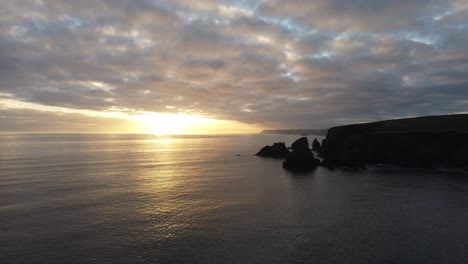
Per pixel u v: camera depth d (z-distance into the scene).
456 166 77.88
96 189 55.12
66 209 41.69
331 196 49.81
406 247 29.53
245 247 29.56
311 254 28.09
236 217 38.56
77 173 75.44
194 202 45.88
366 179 65.25
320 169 81.81
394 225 35.56
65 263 26.48
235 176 71.38
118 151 157.75
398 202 45.56
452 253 28.27
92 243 30.42
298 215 39.41
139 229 34.22
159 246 29.80
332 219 37.78
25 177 68.25
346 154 89.94
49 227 34.69
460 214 39.50
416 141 88.12
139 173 76.25
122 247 29.53
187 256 27.72
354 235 32.53
